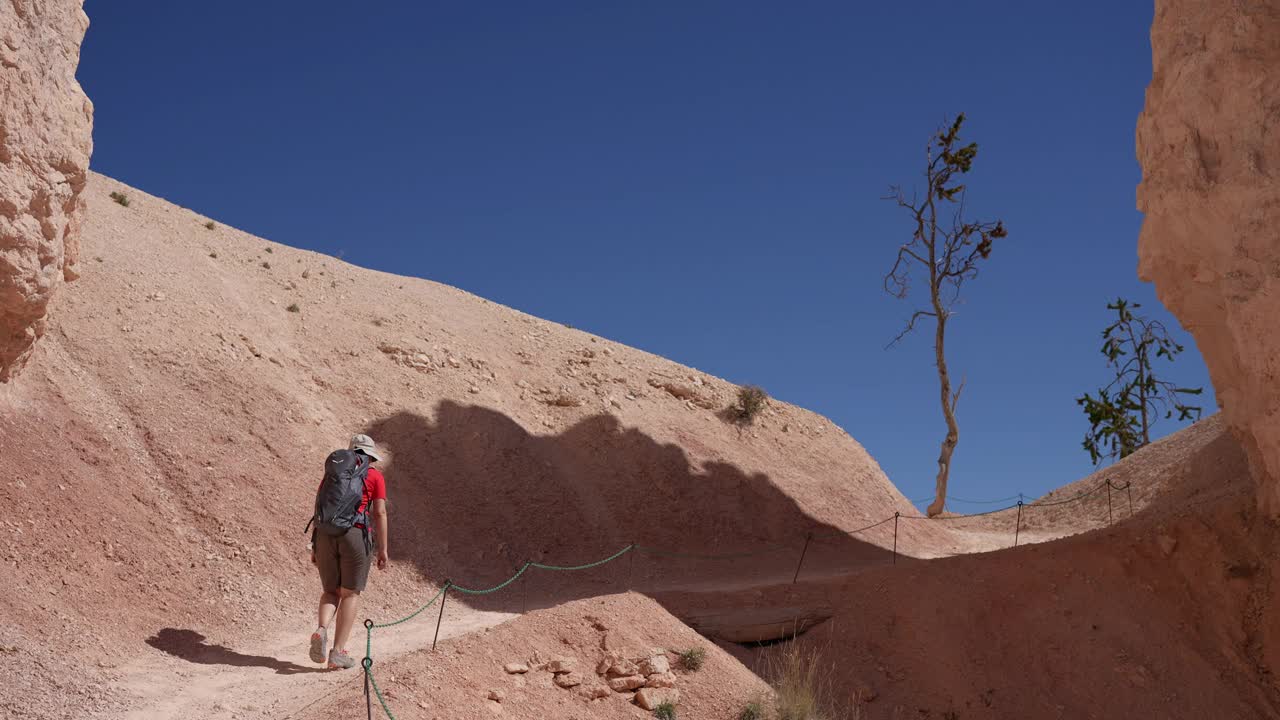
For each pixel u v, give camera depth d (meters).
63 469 9.93
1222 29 12.17
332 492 8.09
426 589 12.55
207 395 13.86
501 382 20.88
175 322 15.39
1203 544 13.51
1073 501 27.19
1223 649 12.08
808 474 22.72
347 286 23.08
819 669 11.34
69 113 9.85
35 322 10.16
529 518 16.44
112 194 21.34
